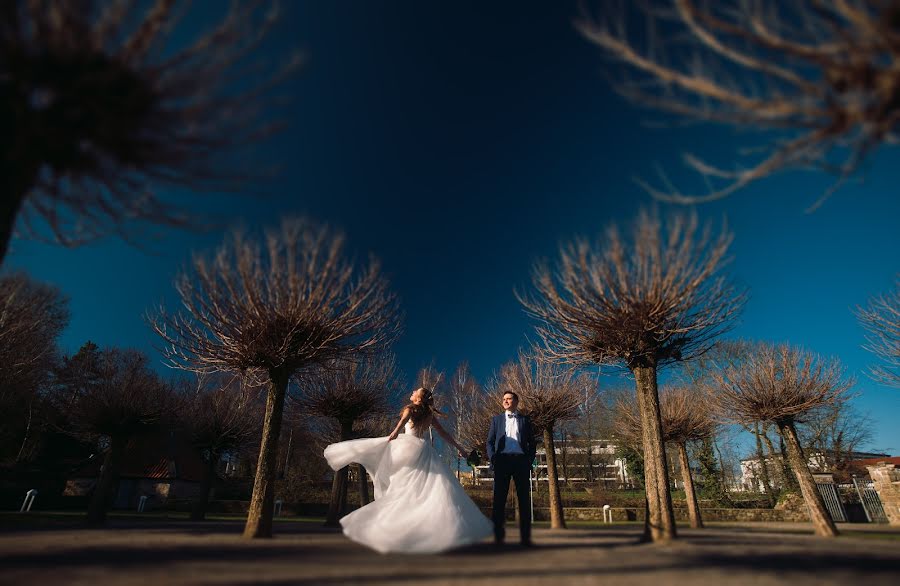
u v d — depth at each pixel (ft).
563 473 107.86
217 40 10.09
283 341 23.39
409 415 19.16
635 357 21.85
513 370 45.09
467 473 103.19
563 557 13.73
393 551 14.92
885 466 53.52
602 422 105.40
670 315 20.56
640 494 83.61
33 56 8.89
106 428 43.50
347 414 45.01
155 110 9.96
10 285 41.68
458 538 16.03
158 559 13.26
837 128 9.01
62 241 13.15
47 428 90.12
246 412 55.31
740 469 95.55
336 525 38.78
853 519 60.54
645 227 19.97
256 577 10.03
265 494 22.70
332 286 23.58
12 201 10.30
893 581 9.68
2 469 88.79
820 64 8.68
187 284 23.91
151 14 9.23
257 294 22.61
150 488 92.48
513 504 63.21
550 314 24.30
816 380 34.40
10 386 55.77
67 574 10.56
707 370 70.38
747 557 13.79
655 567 11.49
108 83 9.36
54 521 39.58
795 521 58.29
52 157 10.21
